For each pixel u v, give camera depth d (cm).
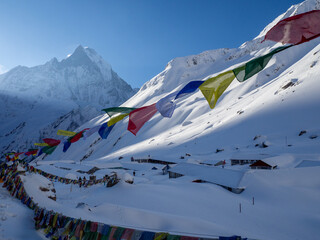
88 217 1680
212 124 15525
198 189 3700
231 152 10144
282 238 2222
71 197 3353
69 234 1015
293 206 3319
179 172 5444
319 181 3928
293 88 13775
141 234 808
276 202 3547
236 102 19162
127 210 2102
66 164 9362
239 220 2638
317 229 2450
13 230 1240
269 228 2495
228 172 4756
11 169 2038
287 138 9912
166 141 15538
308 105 11656
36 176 2141
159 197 3109
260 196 3828
